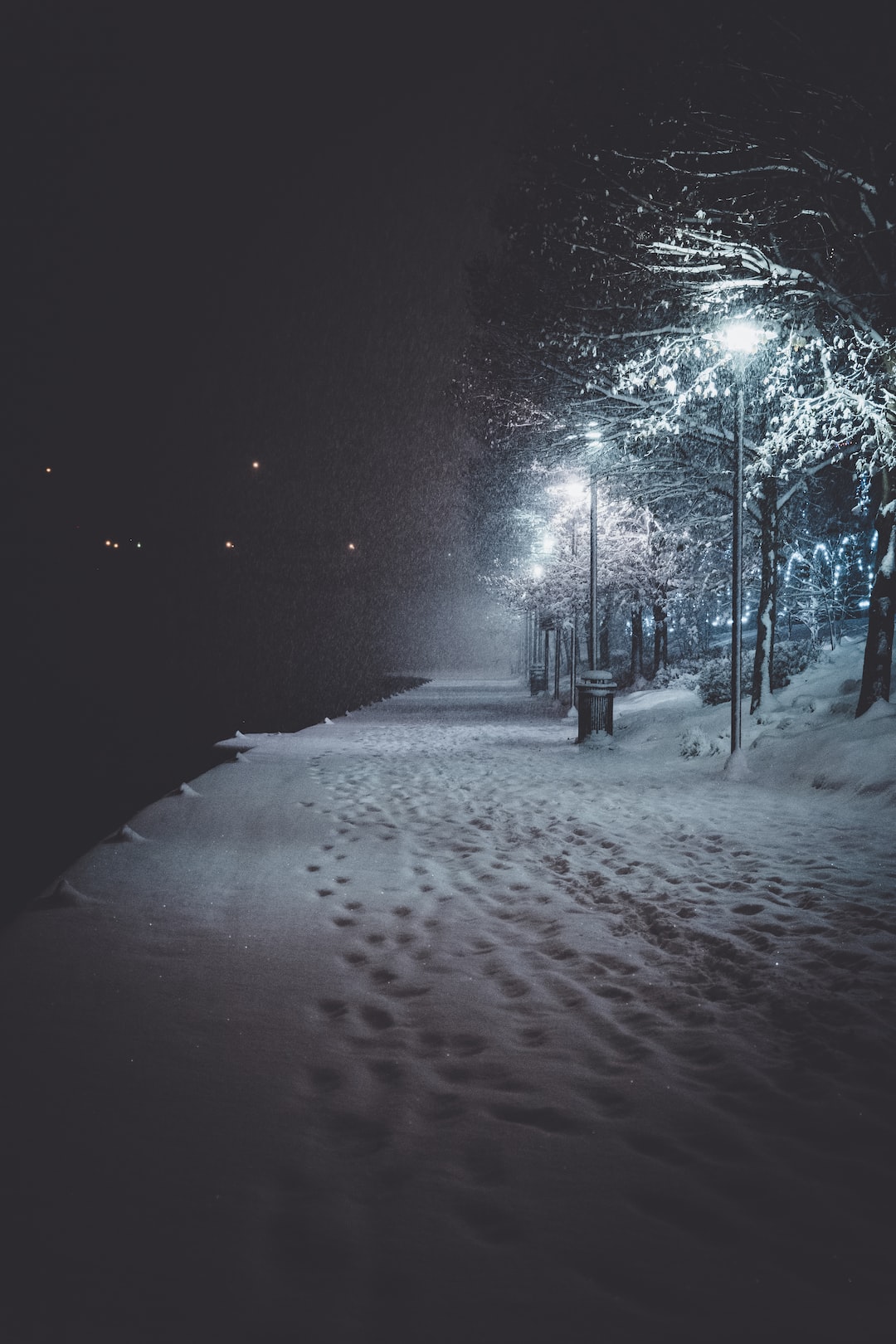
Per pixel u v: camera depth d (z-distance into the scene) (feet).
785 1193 11.28
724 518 73.26
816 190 44.27
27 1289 9.40
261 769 59.62
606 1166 12.03
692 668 106.93
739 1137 12.78
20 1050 15.84
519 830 37.58
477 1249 10.18
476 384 71.82
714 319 48.88
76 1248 10.14
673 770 55.01
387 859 32.24
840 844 32.19
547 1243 10.29
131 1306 9.16
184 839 36.06
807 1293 9.36
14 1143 12.58
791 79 41.34
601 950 21.70
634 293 52.16
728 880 27.78
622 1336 8.75
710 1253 10.09
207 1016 17.66
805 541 86.84
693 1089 14.40
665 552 99.04
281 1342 8.67
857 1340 8.66
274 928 23.97
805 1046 15.92
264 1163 12.10
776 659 79.66
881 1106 13.62
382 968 20.66
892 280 46.42
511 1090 14.46
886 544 52.01
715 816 38.81
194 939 22.88
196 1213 10.87
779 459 59.88
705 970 20.22
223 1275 9.68
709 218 45.88
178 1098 14.07
